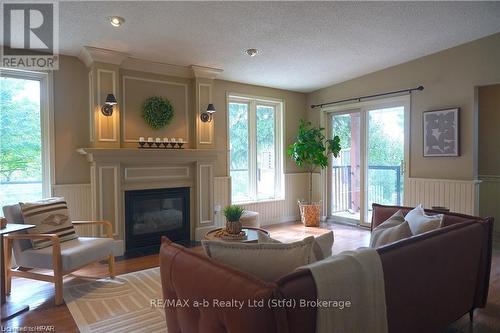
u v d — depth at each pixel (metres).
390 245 1.65
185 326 1.53
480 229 2.29
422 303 1.78
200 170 4.66
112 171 3.94
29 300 2.74
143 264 3.63
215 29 3.38
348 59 4.50
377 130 5.20
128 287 2.99
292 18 3.22
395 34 3.74
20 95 3.71
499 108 5.01
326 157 5.60
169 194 4.47
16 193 3.69
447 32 3.78
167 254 1.66
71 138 3.94
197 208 4.65
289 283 1.20
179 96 4.62
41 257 2.74
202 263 1.43
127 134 4.19
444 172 4.39
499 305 2.60
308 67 4.75
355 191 5.56
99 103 3.84
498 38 3.88
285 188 5.94
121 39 3.52
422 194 4.58
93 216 3.87
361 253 1.50
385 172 5.11
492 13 3.33
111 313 2.51
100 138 3.87
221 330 1.30
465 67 4.15
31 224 2.89
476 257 2.26
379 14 3.24
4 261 2.84
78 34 3.35
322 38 3.75
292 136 6.05
